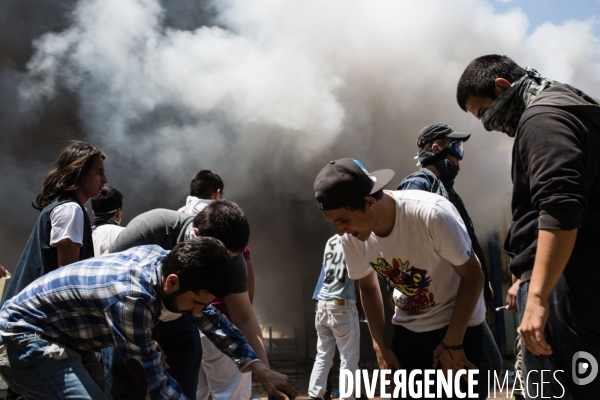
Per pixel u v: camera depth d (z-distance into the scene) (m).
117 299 1.97
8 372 2.11
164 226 2.86
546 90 1.87
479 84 2.03
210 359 3.25
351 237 2.42
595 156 1.75
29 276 2.83
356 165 2.12
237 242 2.55
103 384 2.54
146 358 1.96
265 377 2.32
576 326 1.76
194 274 1.92
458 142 3.26
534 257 1.83
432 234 2.20
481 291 2.29
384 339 2.61
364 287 2.61
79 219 2.91
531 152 1.73
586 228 1.75
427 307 2.46
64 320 2.07
